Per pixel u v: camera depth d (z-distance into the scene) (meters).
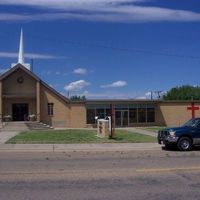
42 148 26.75
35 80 60.22
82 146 27.97
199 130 25.34
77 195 10.28
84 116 61.47
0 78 58.97
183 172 13.91
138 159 18.53
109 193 10.51
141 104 63.91
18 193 10.52
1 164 16.70
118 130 45.81
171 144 25.23
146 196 10.20
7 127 53.81
